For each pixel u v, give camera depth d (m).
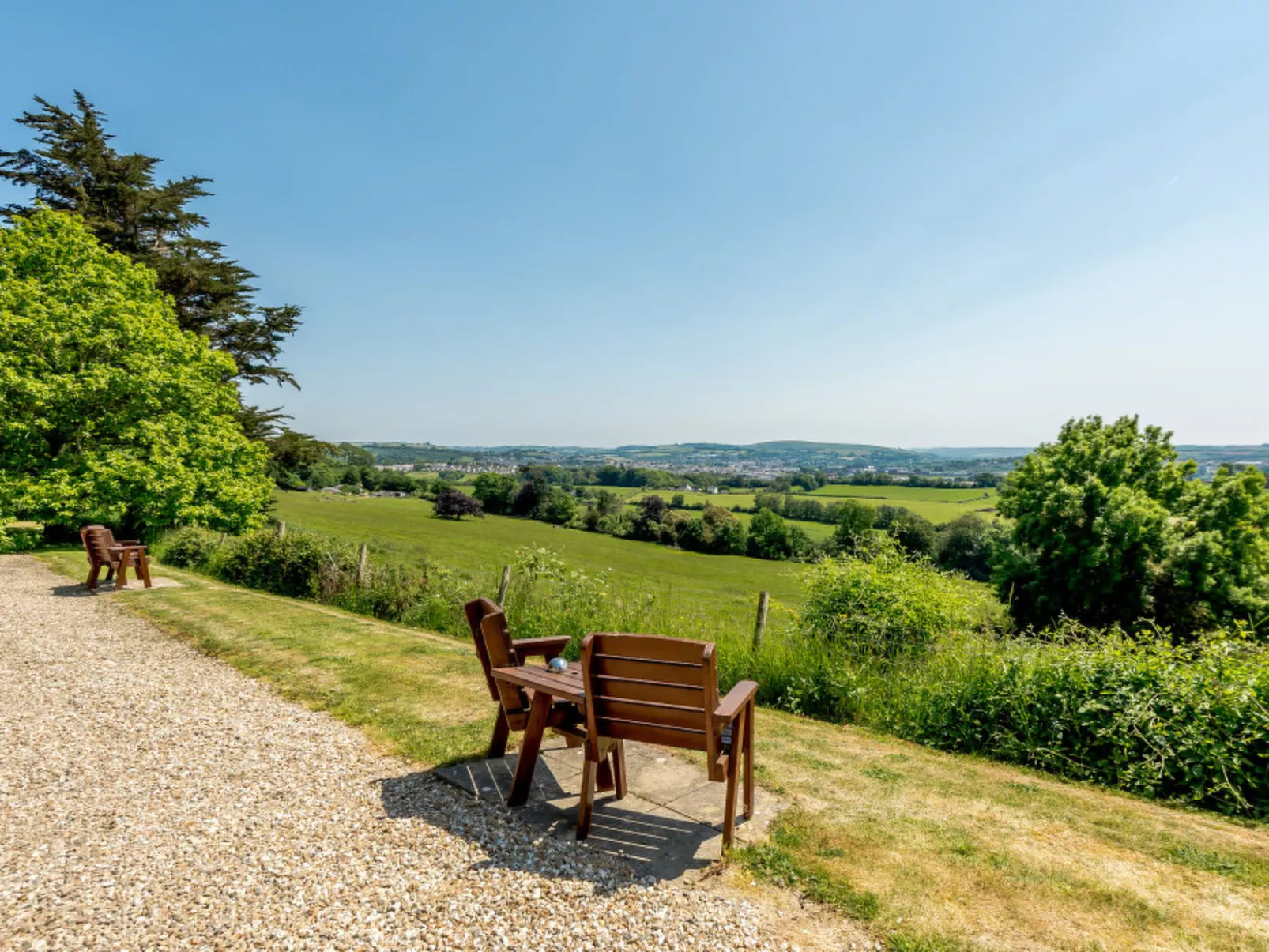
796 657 7.00
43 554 16.67
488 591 10.45
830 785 4.39
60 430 18.30
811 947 2.64
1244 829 4.00
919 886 3.10
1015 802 4.19
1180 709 4.75
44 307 17.53
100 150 24.94
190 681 6.45
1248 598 20.53
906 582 8.20
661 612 8.81
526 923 2.74
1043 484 23.95
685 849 3.39
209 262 27.78
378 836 3.46
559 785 4.18
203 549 16.02
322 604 11.78
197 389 20.38
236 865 3.15
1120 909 2.96
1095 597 22.08
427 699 5.97
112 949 2.52
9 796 3.86
